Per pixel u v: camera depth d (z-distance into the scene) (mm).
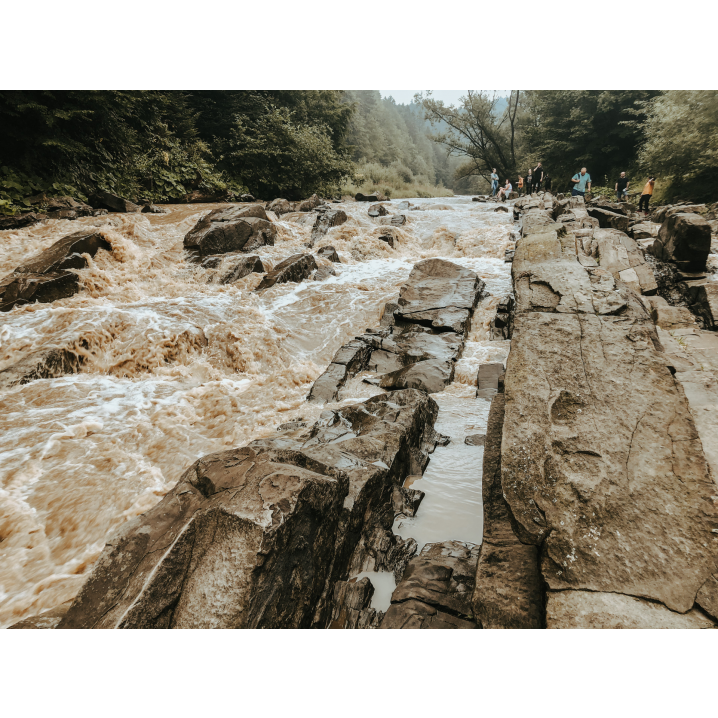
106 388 6383
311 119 25906
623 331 3414
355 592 2643
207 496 2633
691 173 13828
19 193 12383
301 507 2416
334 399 6113
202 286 9312
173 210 14859
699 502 2270
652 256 8031
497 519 2717
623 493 2363
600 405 2842
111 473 4512
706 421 2854
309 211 16641
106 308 7699
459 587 2576
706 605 1935
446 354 6730
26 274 8258
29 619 2400
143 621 2092
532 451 2625
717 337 5566
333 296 8945
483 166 37969
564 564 2164
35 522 3824
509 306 7648
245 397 6266
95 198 13719
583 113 23812
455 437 4801
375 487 3283
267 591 2154
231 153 20188
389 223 14492
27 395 5938
